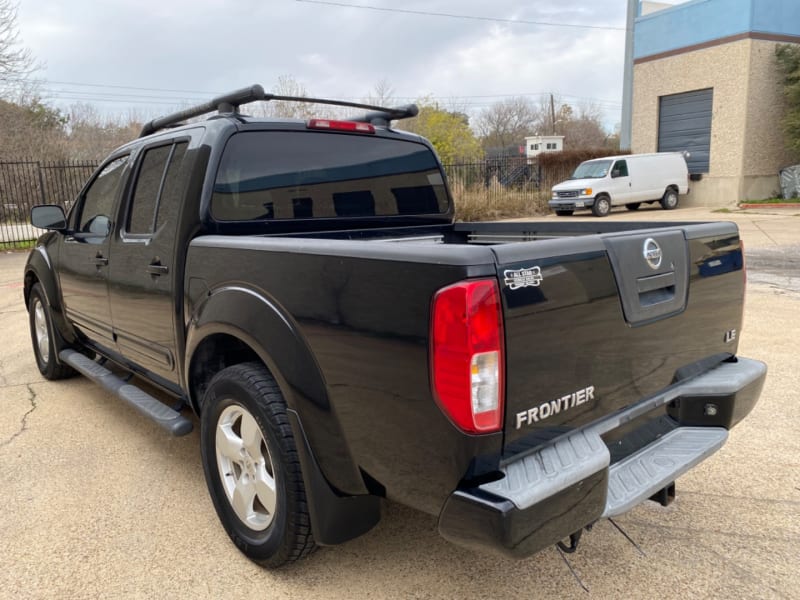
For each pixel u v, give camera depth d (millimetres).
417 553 2740
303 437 2295
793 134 23391
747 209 21609
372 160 3766
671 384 2557
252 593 2494
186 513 3137
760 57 23469
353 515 2352
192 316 2924
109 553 2789
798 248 11977
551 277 1962
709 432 2605
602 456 1996
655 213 21203
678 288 2496
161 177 3357
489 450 1861
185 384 3119
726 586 2471
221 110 3326
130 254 3477
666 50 25938
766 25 23297
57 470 3629
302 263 2271
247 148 3172
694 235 2598
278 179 3291
